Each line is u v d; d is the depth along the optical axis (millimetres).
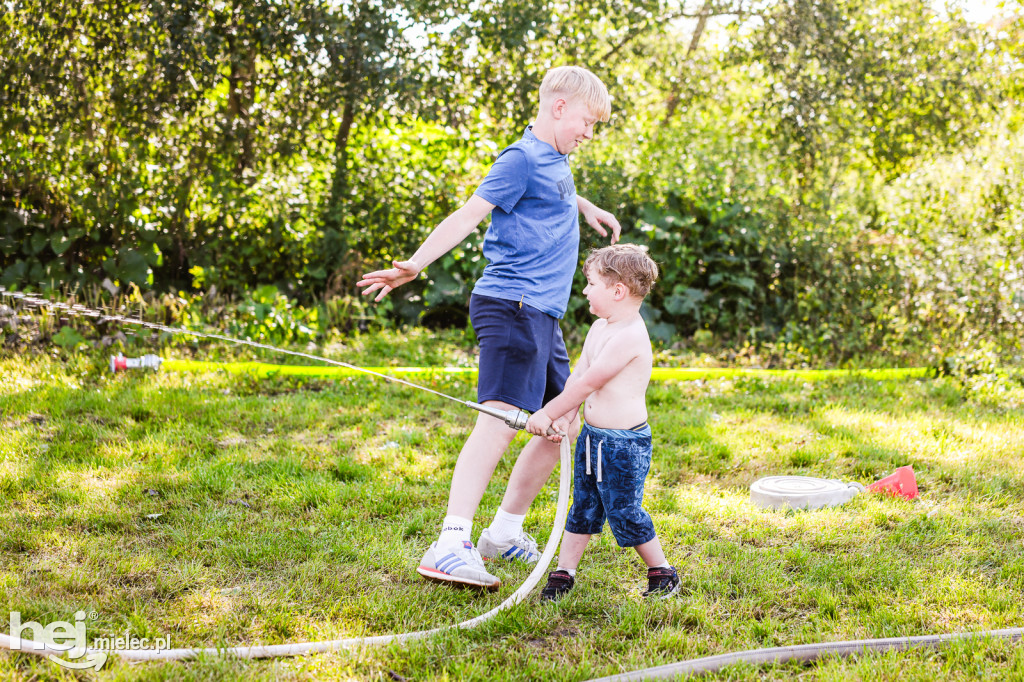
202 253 7457
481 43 8008
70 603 2510
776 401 5590
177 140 7598
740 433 4816
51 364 5602
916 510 3557
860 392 6043
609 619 2557
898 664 2244
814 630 2514
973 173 7684
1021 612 2590
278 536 3115
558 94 2881
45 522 3127
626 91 9297
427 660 2260
